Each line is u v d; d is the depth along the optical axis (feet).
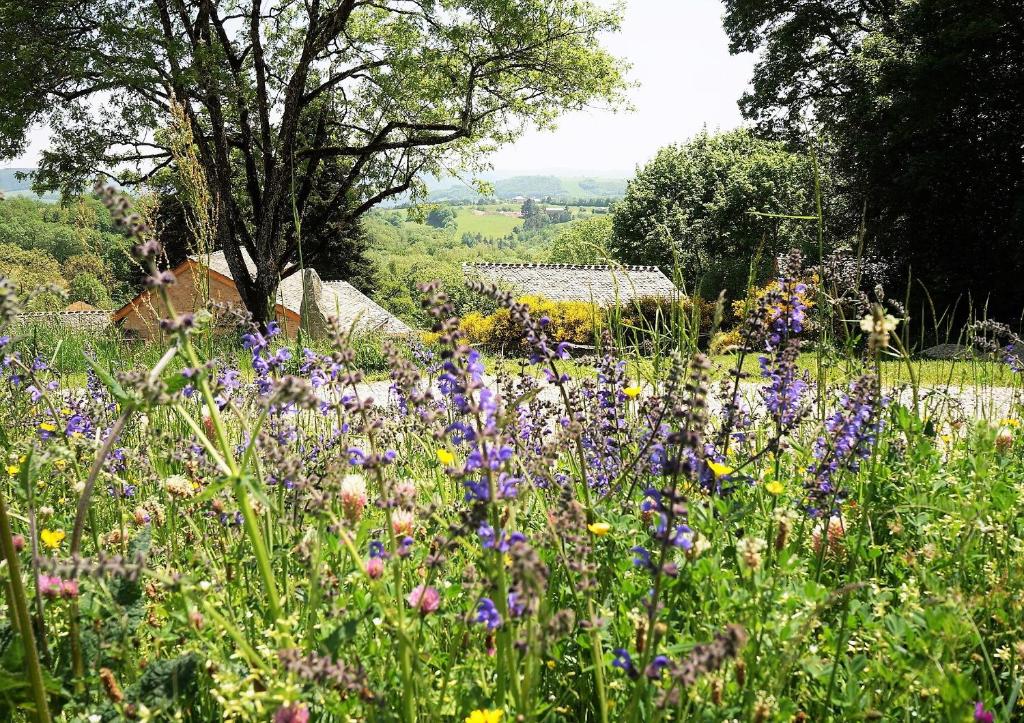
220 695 6.06
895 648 6.64
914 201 100.27
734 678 6.87
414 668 6.21
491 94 99.96
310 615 6.51
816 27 117.60
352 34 98.37
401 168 105.50
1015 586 7.94
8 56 80.69
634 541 8.47
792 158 187.32
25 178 86.79
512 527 6.54
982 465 9.79
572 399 11.94
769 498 10.53
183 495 8.87
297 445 10.89
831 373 13.42
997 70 92.27
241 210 102.42
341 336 7.01
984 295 98.48
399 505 6.49
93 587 6.91
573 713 7.04
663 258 196.13
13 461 10.48
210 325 14.47
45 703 5.95
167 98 85.10
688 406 9.72
